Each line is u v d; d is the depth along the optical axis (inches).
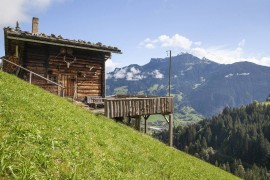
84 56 1332.4
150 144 723.4
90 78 1349.7
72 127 424.5
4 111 341.4
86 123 532.4
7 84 549.3
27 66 1175.6
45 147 286.0
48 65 1223.5
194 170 654.5
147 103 1147.3
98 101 1337.4
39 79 1200.8
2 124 294.8
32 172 227.9
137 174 386.0
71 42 1228.5
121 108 1035.3
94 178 284.2
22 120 336.2
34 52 1194.6
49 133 330.0
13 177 213.3
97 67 1373.0
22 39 1123.9
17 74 1165.1
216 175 788.6
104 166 334.3
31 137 289.1
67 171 266.4
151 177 411.2
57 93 1243.8
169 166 543.8
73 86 1298.0
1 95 417.7
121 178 322.0
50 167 255.1
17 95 464.1
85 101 1321.4
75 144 348.2
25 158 243.0
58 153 294.2
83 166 295.9
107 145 438.6
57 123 401.1
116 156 408.5
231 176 1062.4
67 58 1280.8
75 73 1304.1
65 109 596.7
